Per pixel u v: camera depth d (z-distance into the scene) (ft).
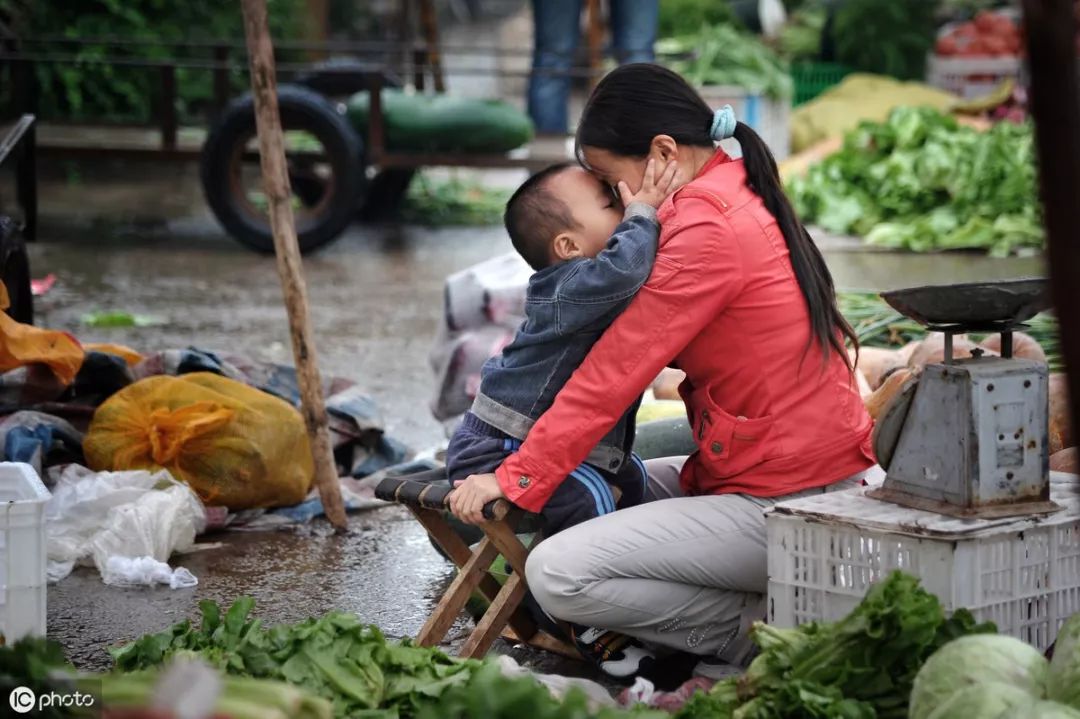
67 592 16.62
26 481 13.41
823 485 12.66
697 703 10.39
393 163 45.47
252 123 42.34
